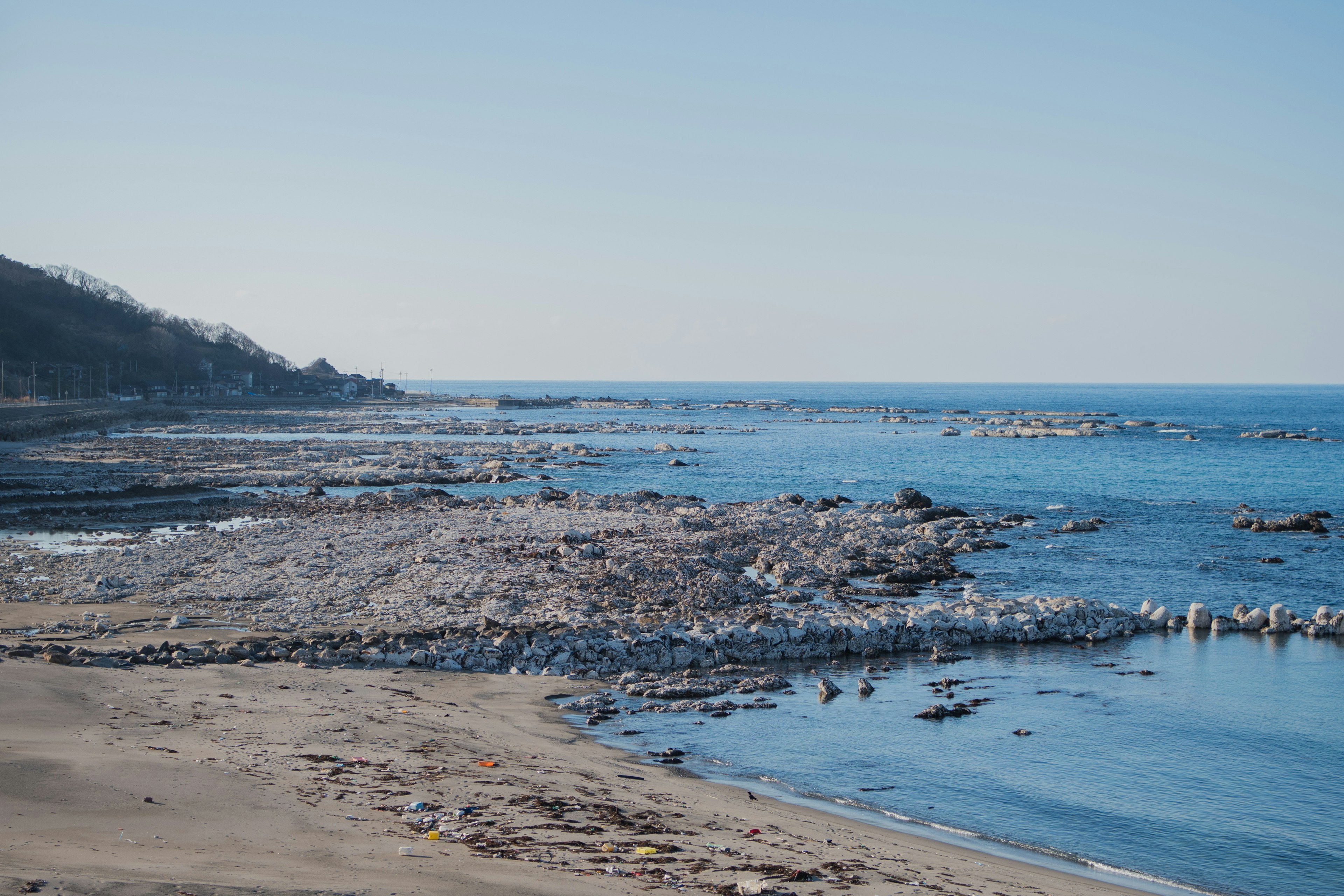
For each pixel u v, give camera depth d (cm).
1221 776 2133
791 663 3069
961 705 2595
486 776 1823
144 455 10200
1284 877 1680
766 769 2114
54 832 1306
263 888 1145
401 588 3759
